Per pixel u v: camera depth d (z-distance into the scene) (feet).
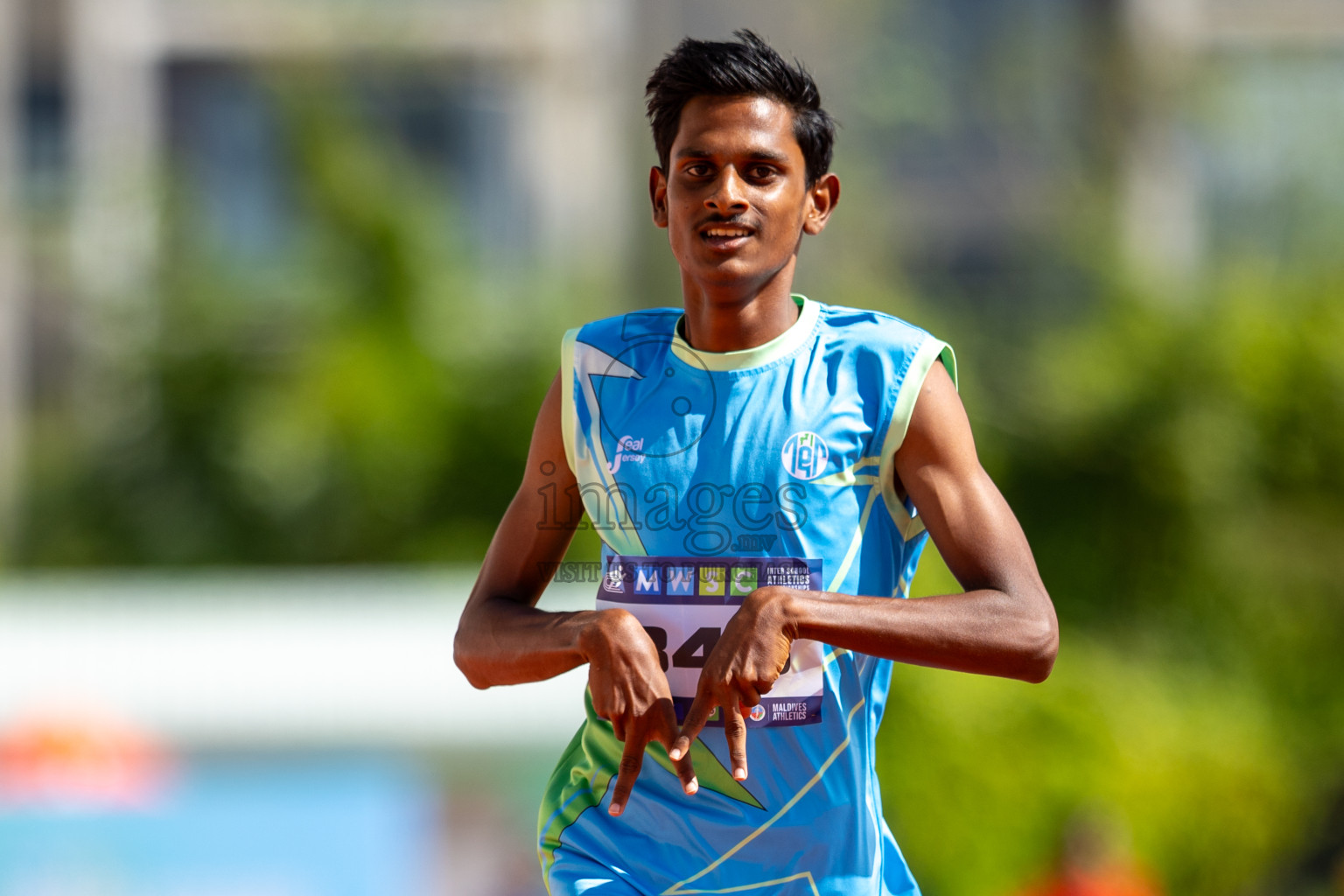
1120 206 161.38
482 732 81.20
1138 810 107.55
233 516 148.36
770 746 29.22
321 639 88.94
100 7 172.45
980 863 101.04
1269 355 137.49
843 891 29.58
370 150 161.68
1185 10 166.50
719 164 29.01
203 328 152.97
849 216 160.56
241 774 80.59
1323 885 115.85
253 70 170.71
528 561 32.01
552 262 163.73
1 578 146.51
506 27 170.19
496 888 79.77
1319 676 131.13
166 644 88.28
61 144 174.19
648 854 29.86
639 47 169.78
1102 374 139.13
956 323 149.38
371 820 76.48
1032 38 167.53
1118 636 130.72
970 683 104.63
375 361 148.97
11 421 165.89
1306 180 157.79
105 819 75.56
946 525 28.81
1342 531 135.13
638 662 27.91
